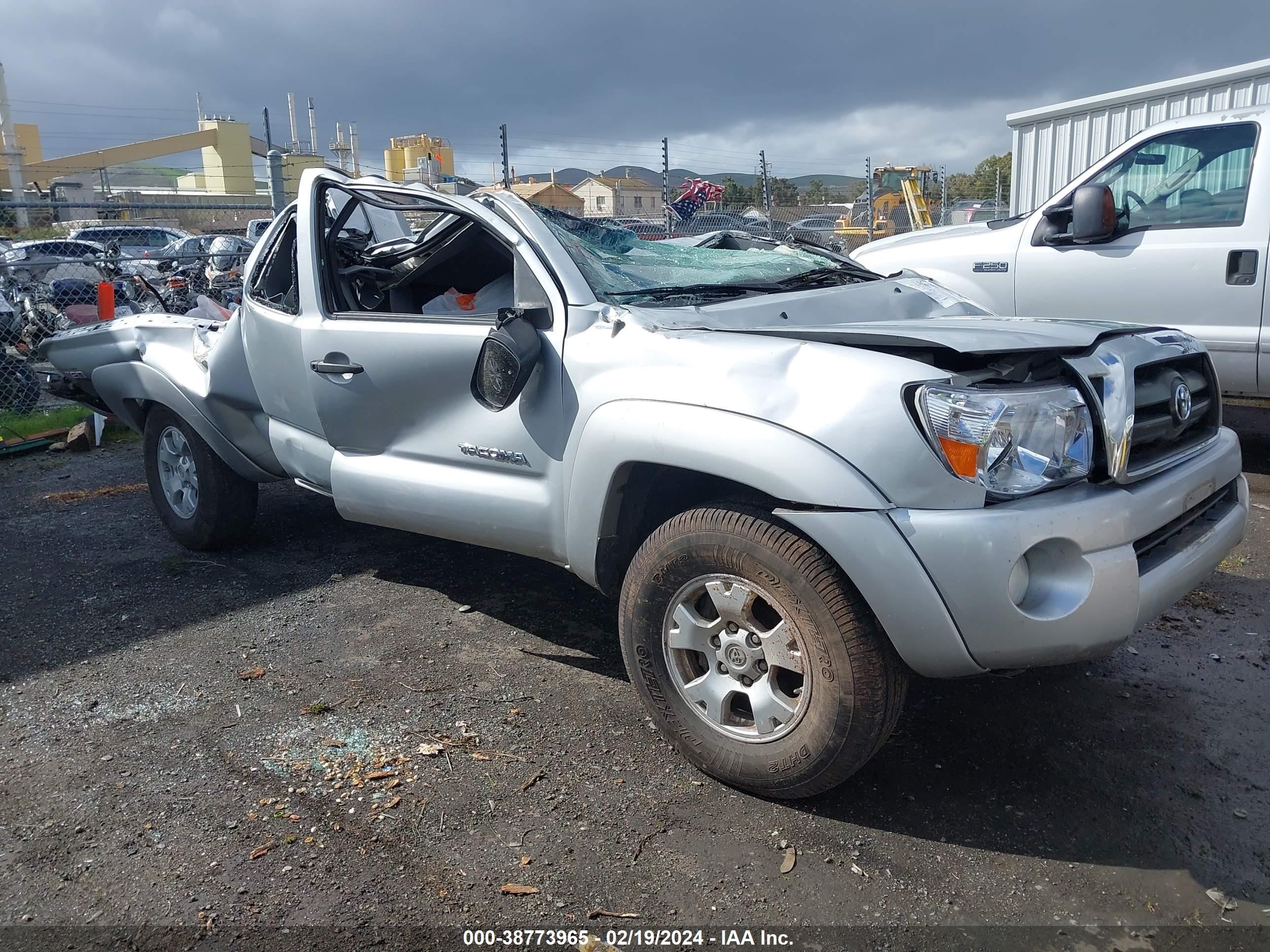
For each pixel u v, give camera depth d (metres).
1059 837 2.67
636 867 2.57
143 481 6.63
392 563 4.82
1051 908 2.41
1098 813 2.77
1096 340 2.79
